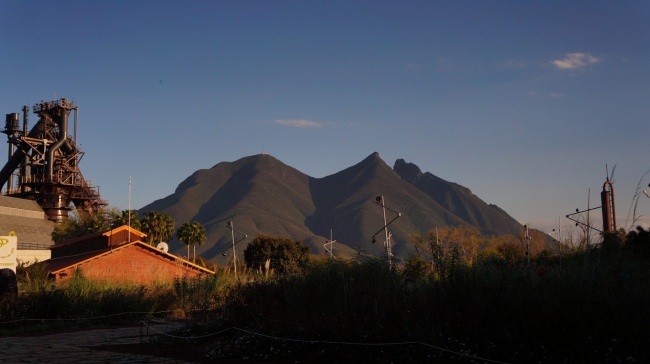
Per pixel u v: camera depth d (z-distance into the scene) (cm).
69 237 9969
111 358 1545
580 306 1071
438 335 1176
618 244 1134
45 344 2002
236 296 1955
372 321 1330
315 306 1518
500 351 1086
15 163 11450
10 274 3197
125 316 3153
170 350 1695
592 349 997
